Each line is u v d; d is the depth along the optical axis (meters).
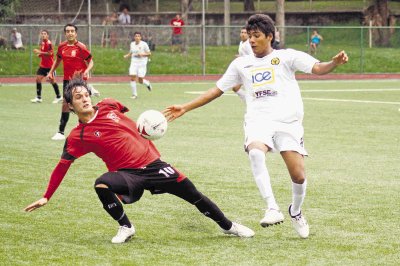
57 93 52.62
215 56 88.81
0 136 33.91
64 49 36.81
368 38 102.88
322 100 55.34
